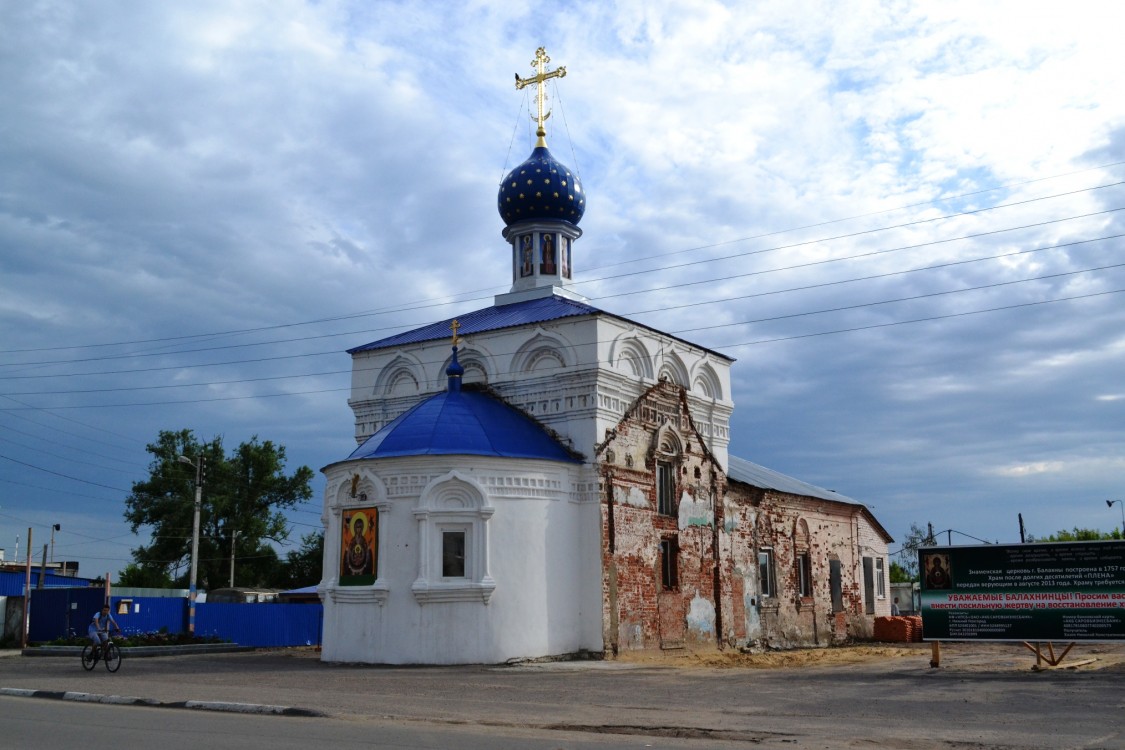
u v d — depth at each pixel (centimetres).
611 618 3266
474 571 3020
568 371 3381
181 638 4081
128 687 2184
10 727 1462
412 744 1295
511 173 4200
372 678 2475
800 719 1614
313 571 8319
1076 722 1545
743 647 3966
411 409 3344
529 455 3180
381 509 3069
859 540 5188
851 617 4947
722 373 4084
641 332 3597
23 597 4606
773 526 4372
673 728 1477
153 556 7400
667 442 3709
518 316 3725
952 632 2528
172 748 1255
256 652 3894
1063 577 2433
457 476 3038
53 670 2761
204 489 7362
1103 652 3366
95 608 4394
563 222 4200
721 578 3884
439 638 2967
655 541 3541
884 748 1306
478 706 1814
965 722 1560
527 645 3069
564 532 3253
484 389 3569
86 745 1280
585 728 1497
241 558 7744
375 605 3030
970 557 2531
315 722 1563
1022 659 2908
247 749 1246
